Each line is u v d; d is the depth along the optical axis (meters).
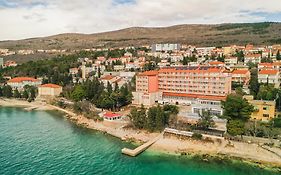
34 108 193.62
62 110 185.75
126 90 179.88
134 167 92.06
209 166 92.12
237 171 88.19
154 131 122.62
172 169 90.38
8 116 170.12
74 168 91.38
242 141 104.81
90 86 188.50
